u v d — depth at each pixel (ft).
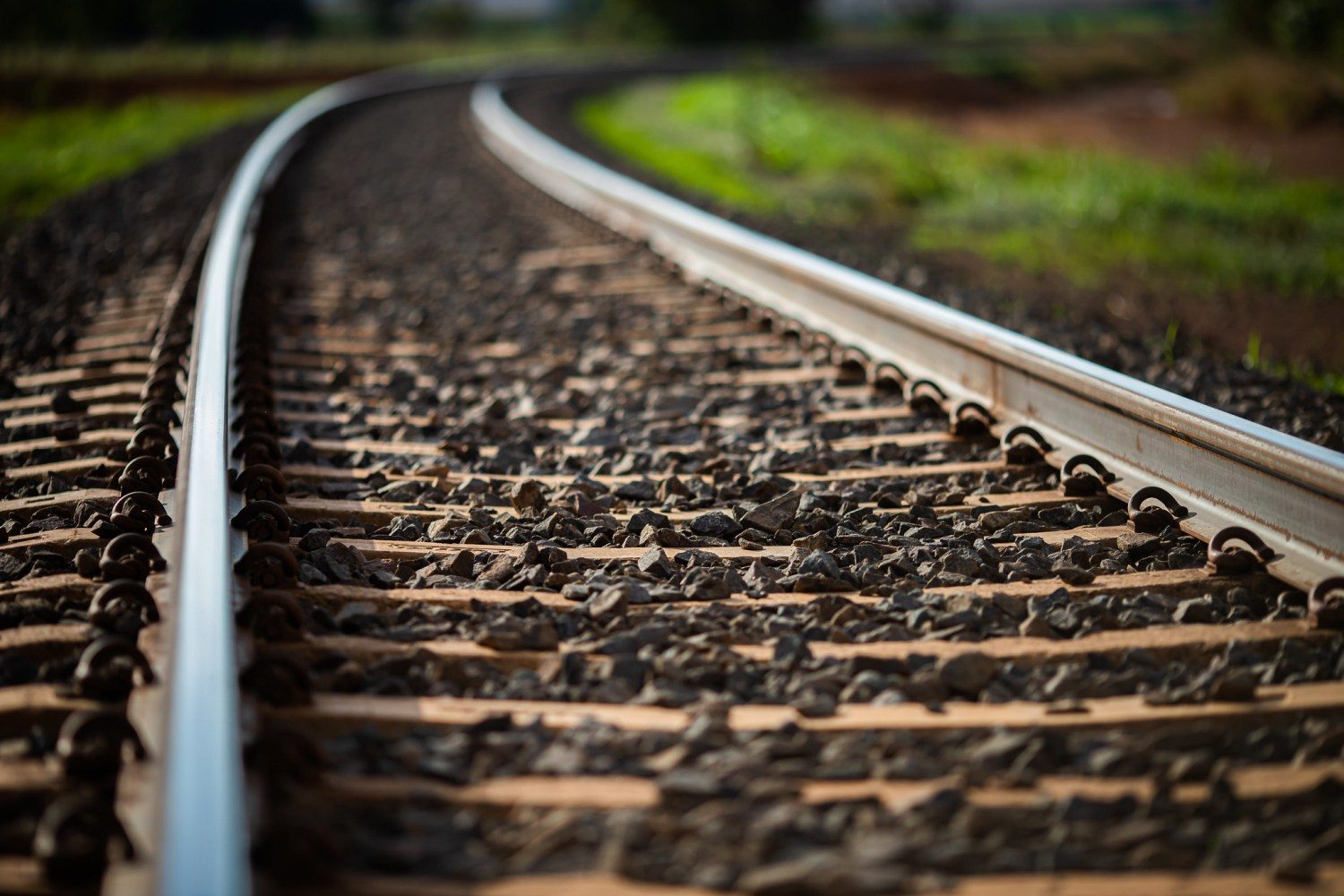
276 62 212.84
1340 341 41.29
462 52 289.53
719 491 22.97
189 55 208.23
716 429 27.58
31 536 20.15
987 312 39.75
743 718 14.30
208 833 10.27
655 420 28.27
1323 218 75.20
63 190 79.66
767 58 256.93
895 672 15.56
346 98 135.85
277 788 12.43
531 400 29.81
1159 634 16.21
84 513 21.09
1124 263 58.59
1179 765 13.01
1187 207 73.92
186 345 30.55
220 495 17.43
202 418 20.99
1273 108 151.74
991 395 26.94
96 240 53.93
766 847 11.62
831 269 35.12
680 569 19.29
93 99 155.94
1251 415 28.35
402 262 49.19
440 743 13.80
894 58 253.24
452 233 56.29
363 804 12.60
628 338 36.50
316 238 54.39
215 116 130.00
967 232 67.10
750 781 12.82
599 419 28.48
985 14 543.39
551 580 18.58
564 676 15.46
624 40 323.57
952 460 24.82
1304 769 13.04
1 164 90.94
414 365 33.78
